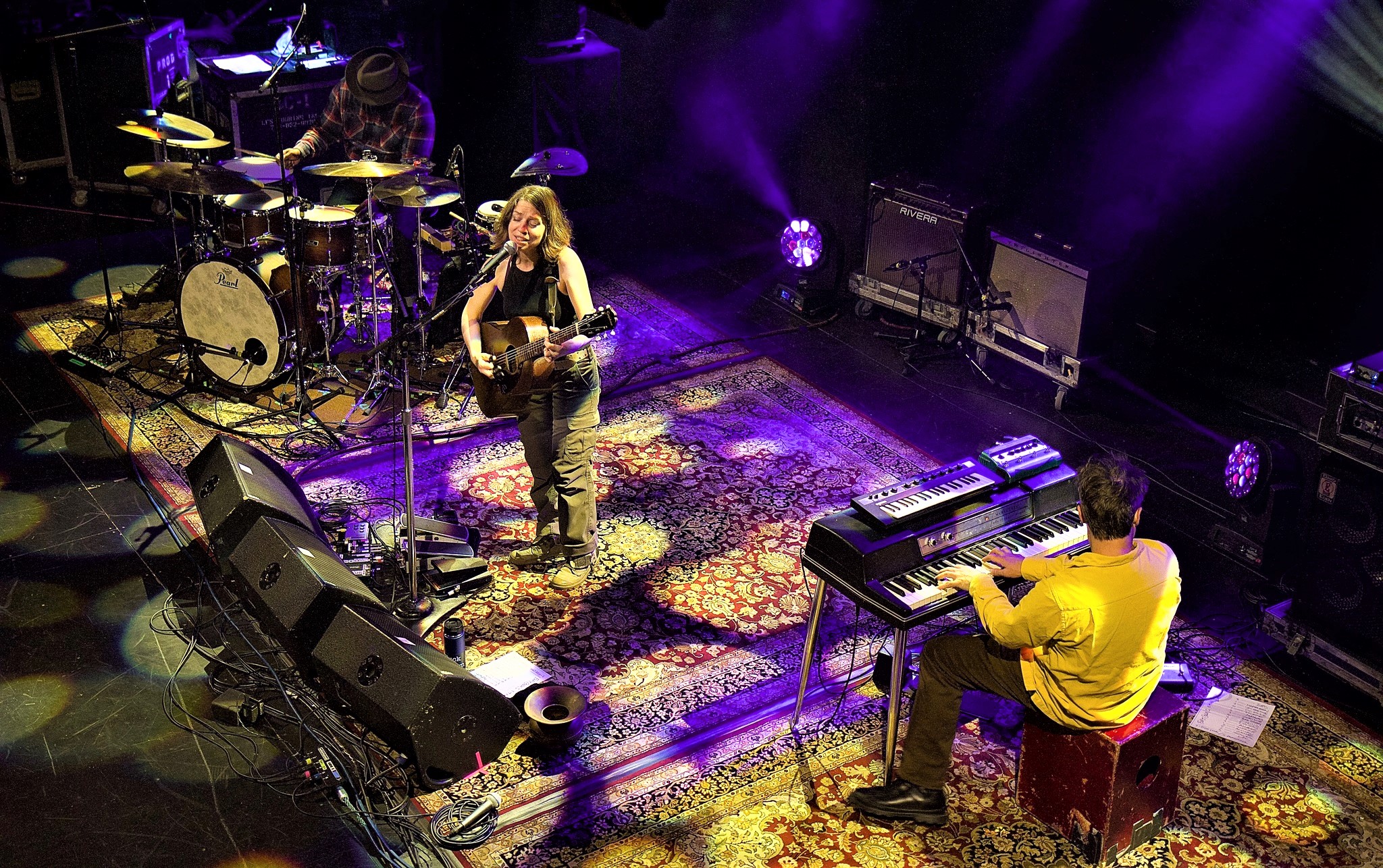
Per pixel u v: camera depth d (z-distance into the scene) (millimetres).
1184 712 3990
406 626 4777
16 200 8859
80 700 4613
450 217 9031
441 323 6875
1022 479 4559
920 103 7695
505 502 5965
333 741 4441
